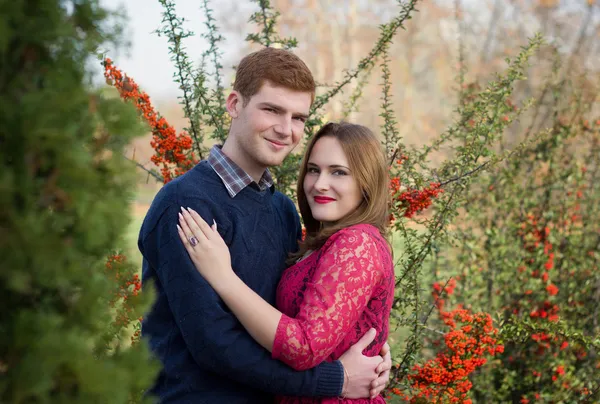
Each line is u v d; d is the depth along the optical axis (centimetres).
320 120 287
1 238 84
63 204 92
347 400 171
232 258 173
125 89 253
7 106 87
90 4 97
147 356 106
